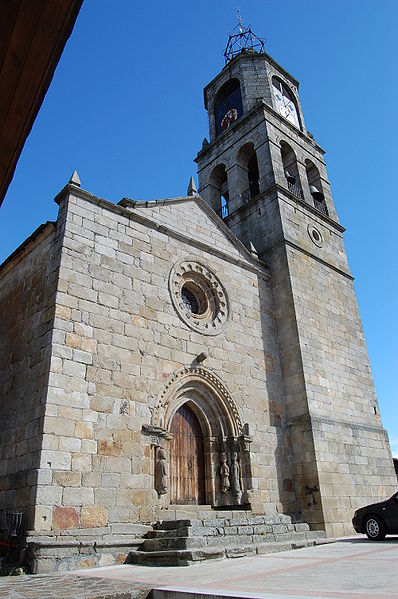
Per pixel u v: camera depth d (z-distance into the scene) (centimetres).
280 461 1877
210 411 1786
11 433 1392
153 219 1859
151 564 1133
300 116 3181
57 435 1265
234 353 1920
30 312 1541
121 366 1489
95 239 1597
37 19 298
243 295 2102
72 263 1496
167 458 1532
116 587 791
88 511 1252
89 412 1356
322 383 2095
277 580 738
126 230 1716
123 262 1650
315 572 808
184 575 890
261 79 3020
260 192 2578
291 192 2536
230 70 3194
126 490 1356
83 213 1600
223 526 1350
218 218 2180
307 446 1894
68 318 1416
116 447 1379
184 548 1140
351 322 2509
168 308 1730
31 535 1127
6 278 1828
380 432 2286
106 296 1544
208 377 1764
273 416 1952
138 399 1494
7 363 1580
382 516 1433
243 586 693
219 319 1925
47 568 1087
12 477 1304
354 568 830
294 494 1867
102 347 1464
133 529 1320
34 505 1166
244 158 2892
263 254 2384
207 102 3362
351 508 1889
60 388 1318
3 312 1756
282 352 2131
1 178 411
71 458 1270
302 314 2184
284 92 3186
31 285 1605
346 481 1933
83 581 899
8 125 364
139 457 1425
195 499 1644
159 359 1616
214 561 1083
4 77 331
